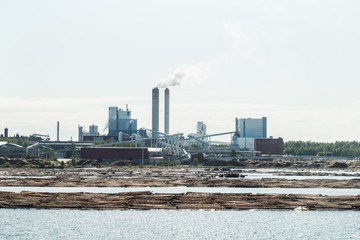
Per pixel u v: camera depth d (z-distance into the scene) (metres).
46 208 174.50
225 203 181.50
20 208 175.25
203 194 199.75
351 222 157.88
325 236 140.75
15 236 136.12
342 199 191.50
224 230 145.88
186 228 148.50
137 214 167.88
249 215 168.75
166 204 180.38
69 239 133.75
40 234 138.25
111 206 175.25
